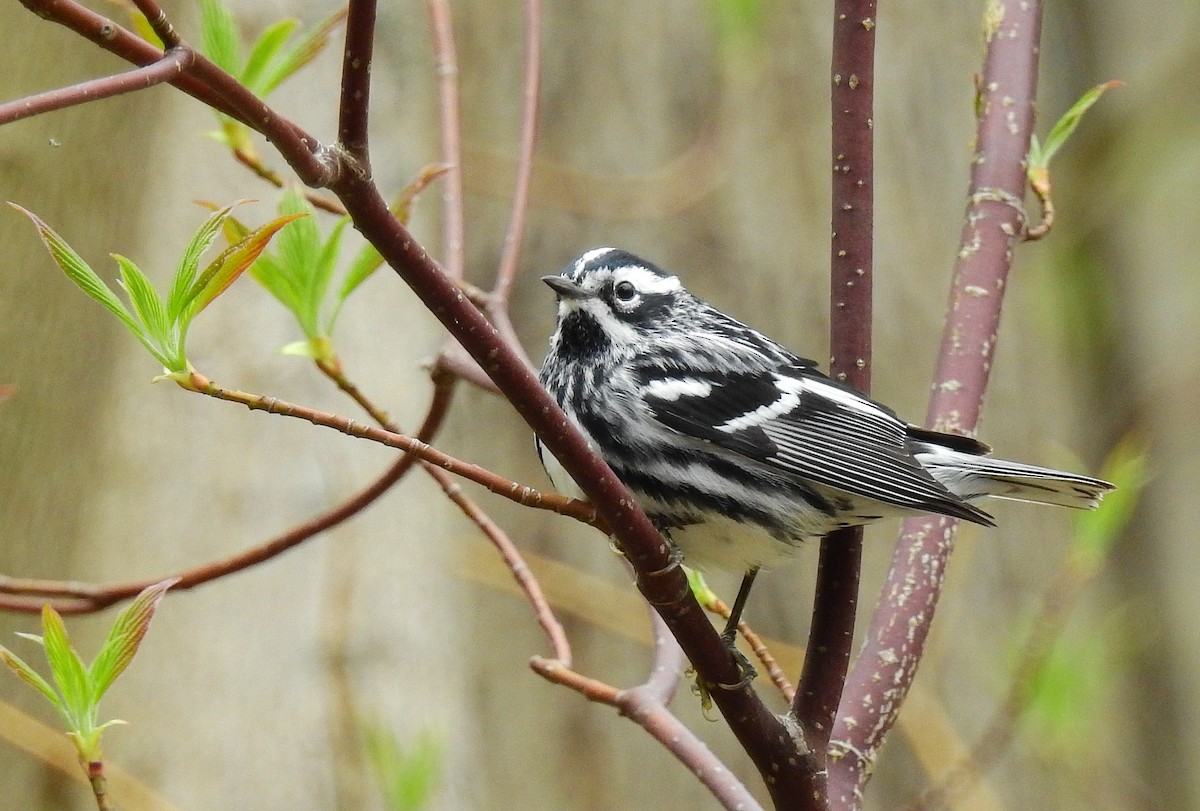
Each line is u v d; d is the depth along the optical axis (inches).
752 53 156.9
